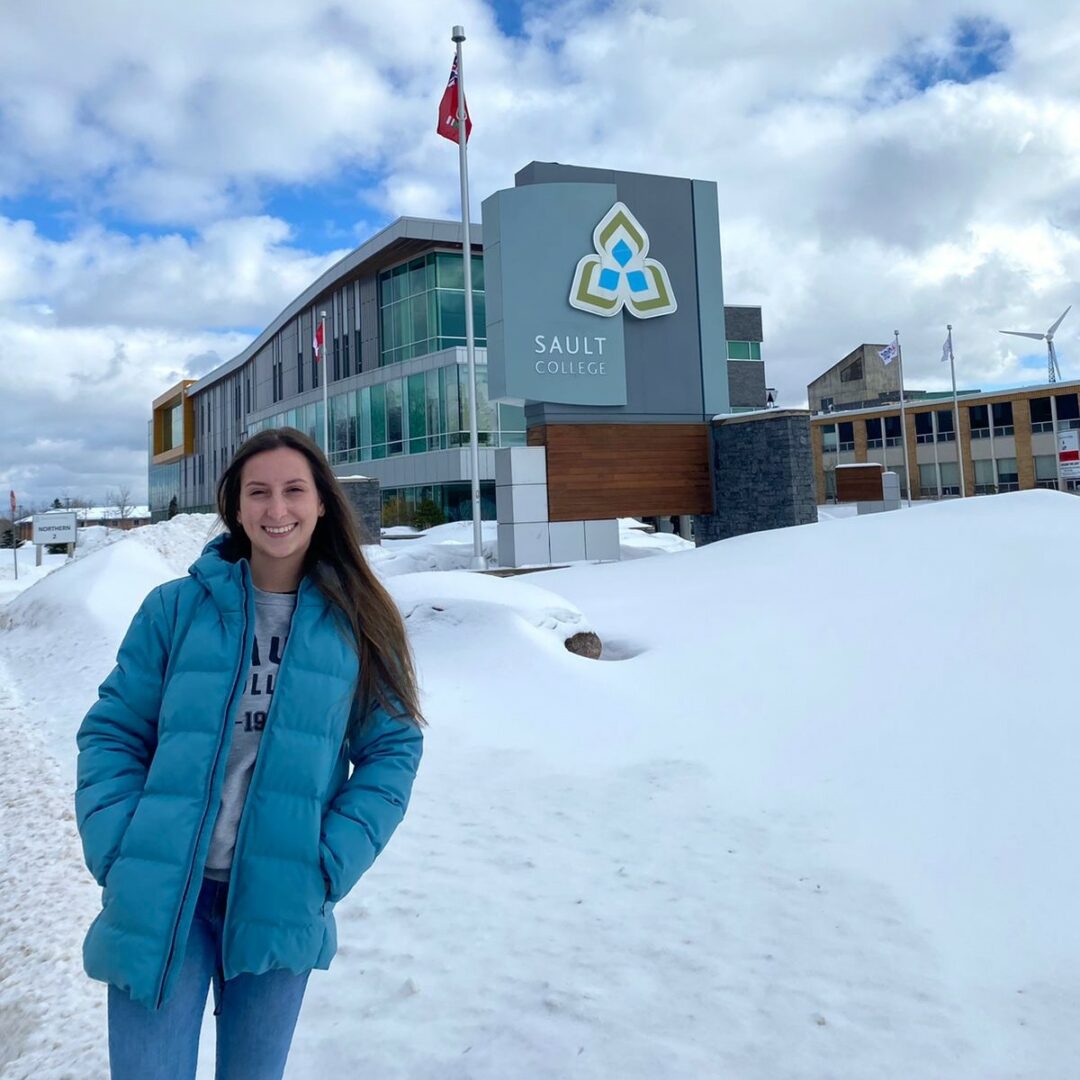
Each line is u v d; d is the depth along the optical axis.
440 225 36.06
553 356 19.31
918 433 55.88
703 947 3.67
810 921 3.86
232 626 1.92
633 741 6.83
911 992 3.27
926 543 12.89
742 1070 2.84
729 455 20.59
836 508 50.06
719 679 8.25
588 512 19.66
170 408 83.56
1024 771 5.41
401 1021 3.20
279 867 1.81
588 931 3.86
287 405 50.94
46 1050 2.97
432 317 37.19
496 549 22.78
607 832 5.05
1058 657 7.61
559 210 19.33
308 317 48.66
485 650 9.14
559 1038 3.04
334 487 2.10
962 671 7.59
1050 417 49.91
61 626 12.65
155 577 16.19
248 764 1.89
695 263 20.89
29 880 4.34
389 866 4.68
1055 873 4.15
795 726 6.78
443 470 36.38
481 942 3.79
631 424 20.20
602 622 11.35
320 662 1.94
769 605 10.90
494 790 5.89
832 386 77.69
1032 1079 2.75
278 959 1.78
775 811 5.23
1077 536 11.98
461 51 19.50
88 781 1.85
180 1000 1.74
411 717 2.12
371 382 41.41
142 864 1.74
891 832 4.80
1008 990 3.26
